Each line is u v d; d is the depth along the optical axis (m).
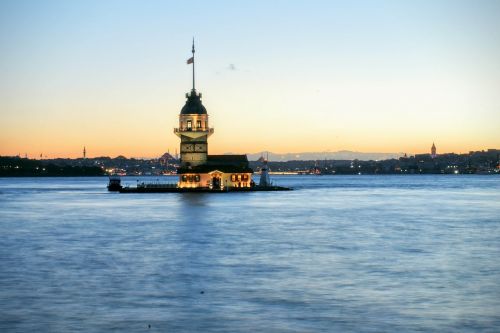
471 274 61.81
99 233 96.50
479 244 82.75
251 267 66.00
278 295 53.62
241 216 124.62
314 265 67.00
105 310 49.19
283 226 105.88
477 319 46.50
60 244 84.06
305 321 46.25
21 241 87.38
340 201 180.00
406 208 149.88
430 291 54.69
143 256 73.44
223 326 45.19
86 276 61.47
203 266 66.75
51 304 50.88
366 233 95.62
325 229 101.38
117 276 61.44
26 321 46.34
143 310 49.22
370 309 49.19
